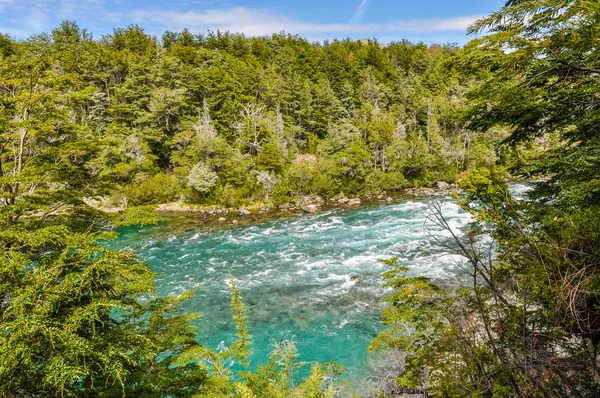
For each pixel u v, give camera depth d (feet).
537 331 17.87
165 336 27.17
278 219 124.06
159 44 283.79
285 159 174.70
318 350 43.83
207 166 154.51
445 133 202.28
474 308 20.29
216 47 285.02
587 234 15.38
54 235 22.84
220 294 61.72
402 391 29.99
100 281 20.43
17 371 16.19
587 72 19.02
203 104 201.57
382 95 249.34
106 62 205.77
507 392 15.38
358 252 79.36
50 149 35.70
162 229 113.39
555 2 15.03
